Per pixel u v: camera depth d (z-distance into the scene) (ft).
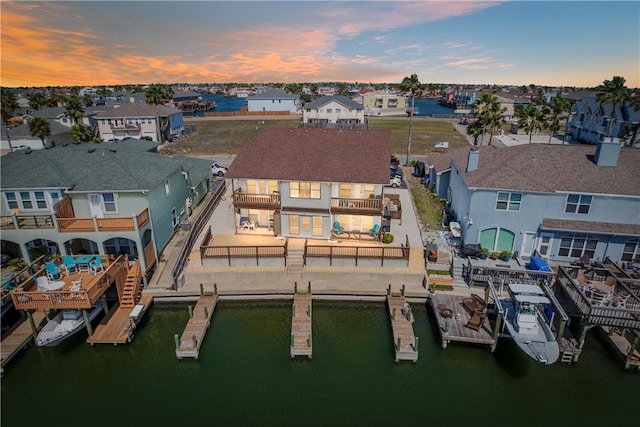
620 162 93.09
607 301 70.64
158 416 58.90
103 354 71.41
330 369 67.62
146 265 88.58
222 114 389.60
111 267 77.92
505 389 63.62
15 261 88.02
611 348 70.49
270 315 82.02
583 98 246.27
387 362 69.21
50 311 78.43
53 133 210.59
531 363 68.74
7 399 62.23
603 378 65.36
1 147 208.85
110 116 241.14
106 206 92.43
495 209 92.63
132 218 84.38
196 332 73.31
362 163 98.94
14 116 311.47
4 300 74.28
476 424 57.41
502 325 72.74
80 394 63.16
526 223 92.17
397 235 106.42
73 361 69.77
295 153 104.47
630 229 86.38
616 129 199.93
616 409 59.98
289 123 330.34
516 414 59.06
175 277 84.12
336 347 72.69
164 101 331.98
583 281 78.59
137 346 73.15
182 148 232.12
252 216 109.50
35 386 64.69
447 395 62.59
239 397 62.28
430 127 313.32
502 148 112.16
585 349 70.90
